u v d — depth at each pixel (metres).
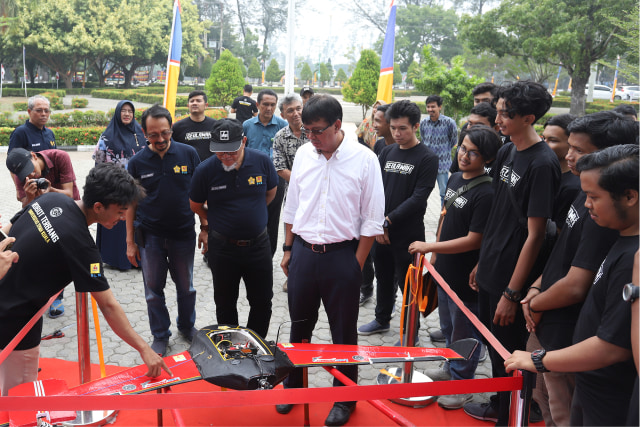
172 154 3.90
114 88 47.34
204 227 4.08
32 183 3.57
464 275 3.45
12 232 2.58
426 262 3.32
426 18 55.78
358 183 2.90
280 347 2.92
